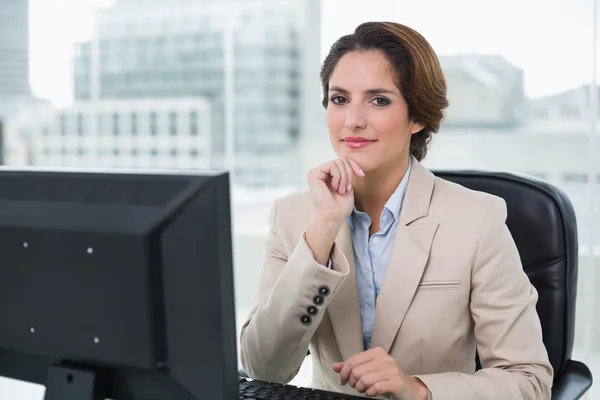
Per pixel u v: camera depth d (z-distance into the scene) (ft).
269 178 17.84
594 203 10.86
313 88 15.69
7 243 3.48
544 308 5.50
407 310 4.80
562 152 12.06
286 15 17.08
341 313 4.91
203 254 3.11
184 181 3.14
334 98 4.85
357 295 4.95
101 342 3.33
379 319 4.84
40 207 3.41
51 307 3.43
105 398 3.47
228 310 3.16
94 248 3.26
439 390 4.09
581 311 10.70
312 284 4.33
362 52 4.74
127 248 3.19
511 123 12.84
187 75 17.62
